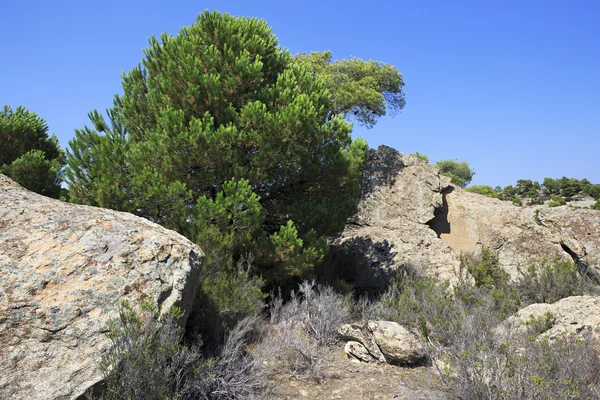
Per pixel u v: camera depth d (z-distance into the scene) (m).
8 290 3.68
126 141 7.82
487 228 13.88
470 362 4.58
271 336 6.51
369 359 6.46
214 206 7.25
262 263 8.12
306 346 6.33
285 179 8.99
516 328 6.24
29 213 4.49
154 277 4.24
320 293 8.05
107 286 3.96
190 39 8.71
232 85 8.27
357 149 11.32
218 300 5.68
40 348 3.47
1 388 3.21
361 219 14.27
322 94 9.41
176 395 3.69
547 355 4.56
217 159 7.79
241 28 8.91
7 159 10.88
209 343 5.55
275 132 7.97
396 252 12.06
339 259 11.60
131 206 7.22
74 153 7.77
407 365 6.25
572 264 10.63
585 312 6.36
